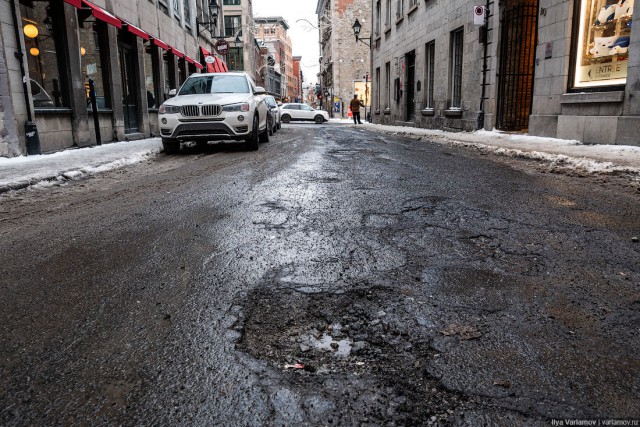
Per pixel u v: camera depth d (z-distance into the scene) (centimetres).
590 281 255
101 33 1245
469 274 266
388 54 2478
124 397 158
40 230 380
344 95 4528
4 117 810
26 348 193
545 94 1033
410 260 289
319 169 680
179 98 993
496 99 1266
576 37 934
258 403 153
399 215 404
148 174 689
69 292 249
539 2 1045
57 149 988
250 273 270
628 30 812
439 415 146
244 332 203
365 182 567
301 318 215
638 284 250
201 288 250
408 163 747
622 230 354
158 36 1798
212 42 3241
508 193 497
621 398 154
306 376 168
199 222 390
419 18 1878
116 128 1295
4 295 248
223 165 755
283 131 1917
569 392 157
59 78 1026
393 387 161
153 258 301
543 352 182
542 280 257
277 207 436
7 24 820
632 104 793
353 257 295
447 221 384
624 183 537
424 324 207
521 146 895
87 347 192
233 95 993
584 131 898
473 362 175
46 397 159
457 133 1380
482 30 1296
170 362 179
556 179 583
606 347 186
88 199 508
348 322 211
